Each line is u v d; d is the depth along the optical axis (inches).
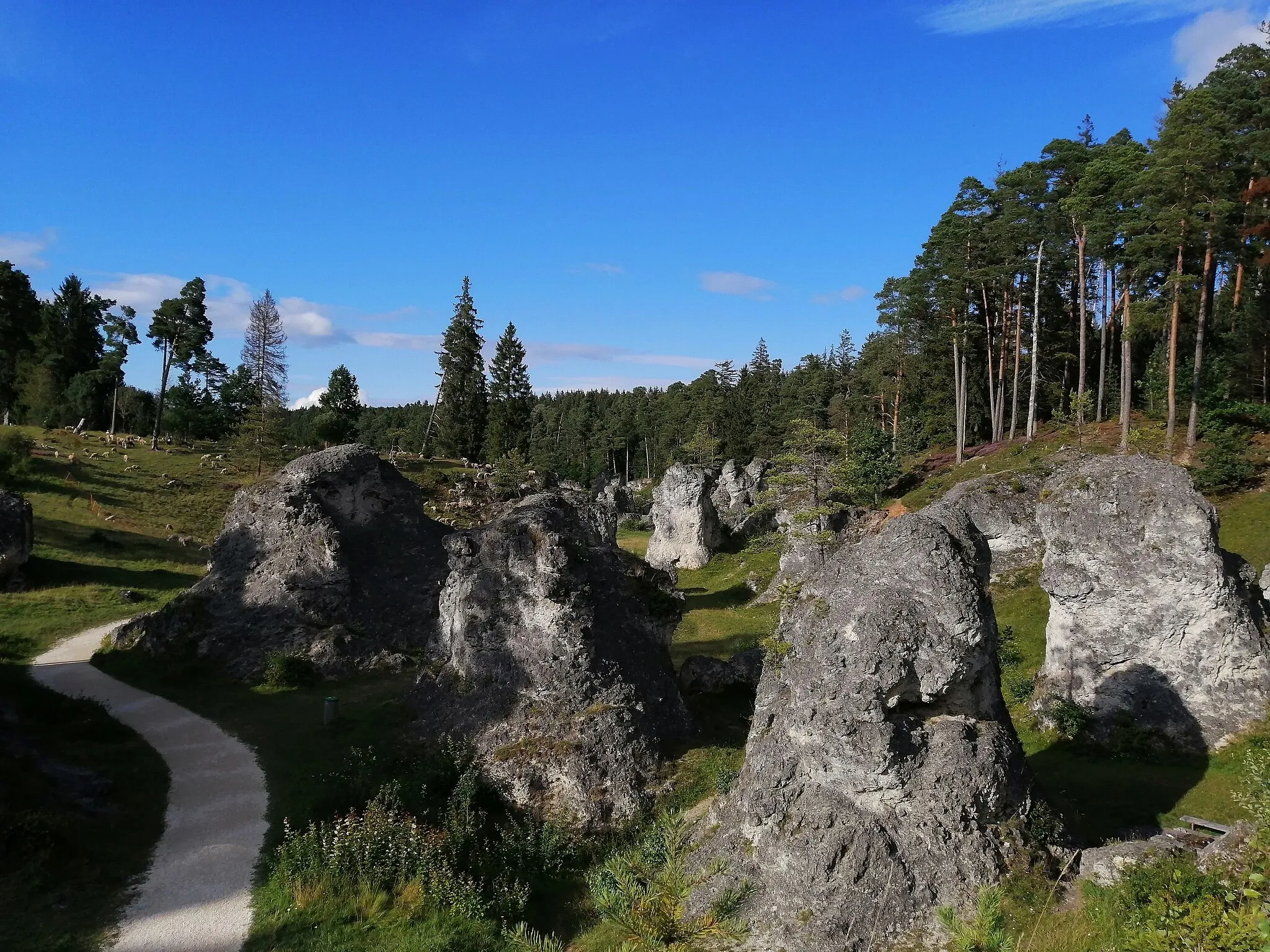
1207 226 1820.9
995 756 624.7
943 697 658.8
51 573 1835.6
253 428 3004.4
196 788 874.8
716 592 2192.4
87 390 3826.3
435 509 2687.0
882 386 3516.2
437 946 596.1
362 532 1535.4
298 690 1220.5
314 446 3570.4
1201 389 2071.9
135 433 4094.5
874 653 629.6
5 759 810.8
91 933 596.1
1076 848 650.2
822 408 4030.5
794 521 1921.8
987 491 1672.0
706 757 949.8
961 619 643.5
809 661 671.1
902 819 612.1
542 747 888.9
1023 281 2910.9
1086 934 529.7
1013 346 3002.0
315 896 652.7
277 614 1365.7
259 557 1441.9
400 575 1508.4
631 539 3336.6
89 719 1029.2
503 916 676.1
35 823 691.4
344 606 1407.5
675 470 2603.3
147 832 773.3
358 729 1042.7
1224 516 1670.8
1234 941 390.6
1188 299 2255.2
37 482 2517.2
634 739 917.2
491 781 872.3
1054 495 1087.6
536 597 973.2
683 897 366.9
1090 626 1046.4
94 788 832.3
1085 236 2326.5
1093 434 2332.7
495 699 959.6
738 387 4776.1
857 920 574.6
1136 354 2837.1
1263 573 1244.5
